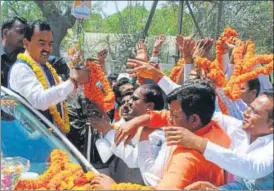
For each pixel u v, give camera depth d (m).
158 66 2.84
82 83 2.69
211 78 2.47
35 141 2.42
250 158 1.93
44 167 2.27
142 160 2.34
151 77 2.70
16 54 2.90
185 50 2.86
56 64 3.20
